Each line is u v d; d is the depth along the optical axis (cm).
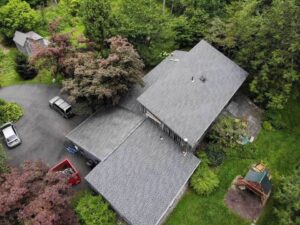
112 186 2292
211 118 2598
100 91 2709
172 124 2502
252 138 2917
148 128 2656
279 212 2147
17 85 3784
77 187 2577
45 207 1795
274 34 2811
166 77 2850
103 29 3403
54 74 3369
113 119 2820
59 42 3300
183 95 2706
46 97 3544
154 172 2381
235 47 3341
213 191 2506
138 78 2916
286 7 2642
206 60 3041
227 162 2719
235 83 2938
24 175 2008
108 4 3488
